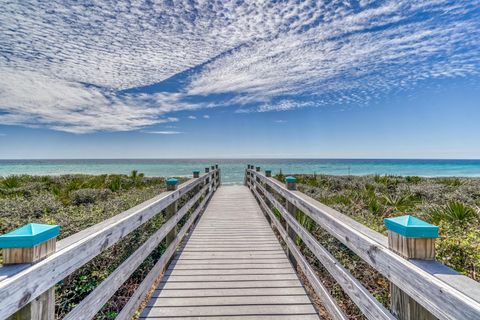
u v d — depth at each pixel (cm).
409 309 107
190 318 213
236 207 688
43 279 103
